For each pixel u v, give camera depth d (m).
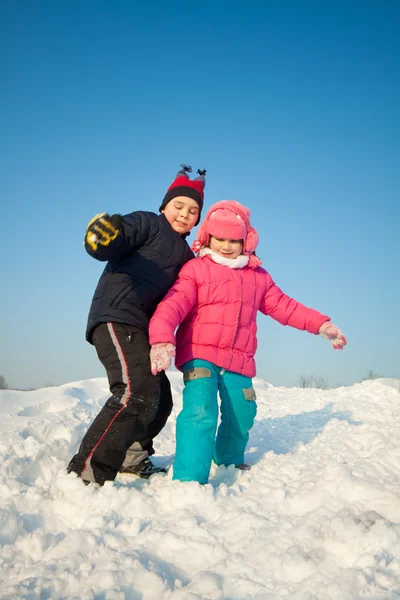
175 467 3.28
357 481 2.74
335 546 2.21
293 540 2.31
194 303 3.55
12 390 5.54
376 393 7.30
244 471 3.49
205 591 2.03
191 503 2.79
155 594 2.04
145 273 3.40
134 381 3.19
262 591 2.00
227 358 3.55
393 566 2.08
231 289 3.59
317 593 1.95
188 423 3.29
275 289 4.00
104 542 2.45
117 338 3.27
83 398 5.99
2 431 3.97
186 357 3.51
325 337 3.97
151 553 2.35
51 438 4.18
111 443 3.10
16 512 2.85
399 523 2.40
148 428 3.56
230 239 3.67
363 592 1.93
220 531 2.49
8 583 2.20
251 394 3.67
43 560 2.38
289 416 5.98
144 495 2.88
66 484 3.04
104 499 2.86
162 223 3.59
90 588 2.04
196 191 3.73
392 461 3.11
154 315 3.30
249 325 3.69
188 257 3.67
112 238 3.04
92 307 3.40
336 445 3.70
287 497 2.79
